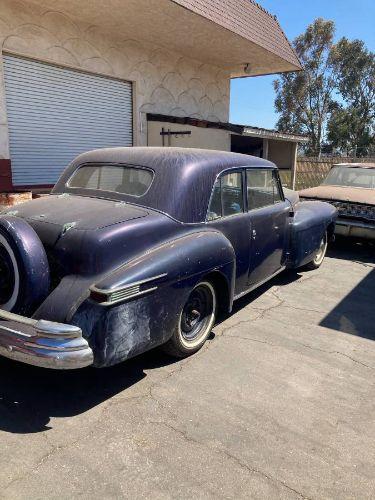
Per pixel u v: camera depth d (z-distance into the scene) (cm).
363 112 4600
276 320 457
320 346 400
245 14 1023
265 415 290
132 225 305
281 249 524
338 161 1972
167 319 314
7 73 758
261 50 1081
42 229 304
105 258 283
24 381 319
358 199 764
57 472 229
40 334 257
